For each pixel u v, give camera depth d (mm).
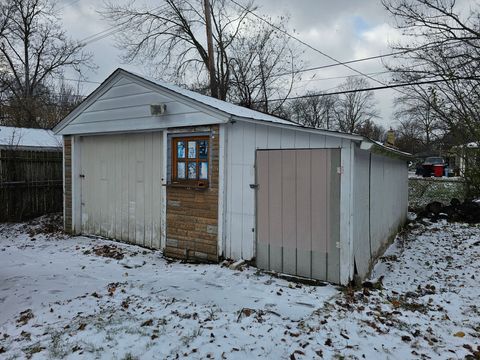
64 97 27484
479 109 13336
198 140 6715
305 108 32875
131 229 8125
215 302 4543
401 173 10438
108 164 8539
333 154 5176
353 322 3893
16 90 23688
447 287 5449
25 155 10922
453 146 14867
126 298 4742
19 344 3523
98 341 3475
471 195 13914
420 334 3648
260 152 5898
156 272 6062
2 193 10398
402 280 5918
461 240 8633
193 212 6738
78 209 9117
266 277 5547
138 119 7477
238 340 3463
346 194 5078
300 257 5523
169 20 19391
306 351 3264
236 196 6223
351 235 5070
